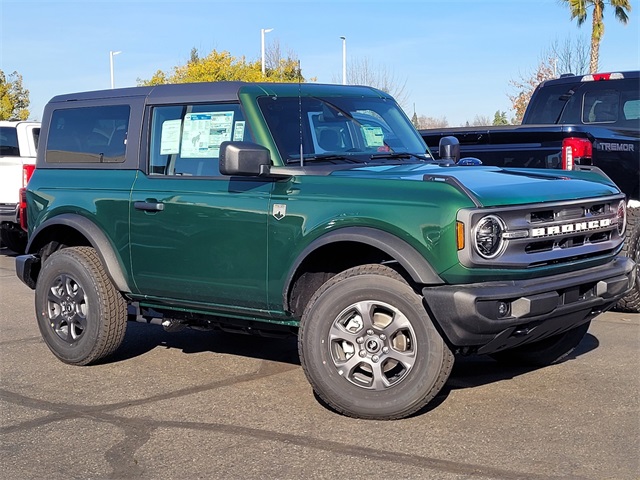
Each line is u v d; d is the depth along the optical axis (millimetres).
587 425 5223
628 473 4469
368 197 5398
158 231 6340
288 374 6578
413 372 5230
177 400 5977
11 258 14703
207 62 31438
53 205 6977
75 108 7125
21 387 6418
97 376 6676
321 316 5426
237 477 4566
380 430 5223
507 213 5160
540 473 4492
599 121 10211
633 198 8922
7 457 4961
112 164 6758
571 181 5824
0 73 39812
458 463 4652
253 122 6023
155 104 6594
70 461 4879
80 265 6805
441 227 5082
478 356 6992
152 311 6820
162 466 4758
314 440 5082
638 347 7160
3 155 14641
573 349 7047
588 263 5652
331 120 6328
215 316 6367
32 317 9203
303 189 5680
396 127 6809
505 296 5039
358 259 5867
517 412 5500
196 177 6246
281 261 5719
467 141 9406
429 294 5094
